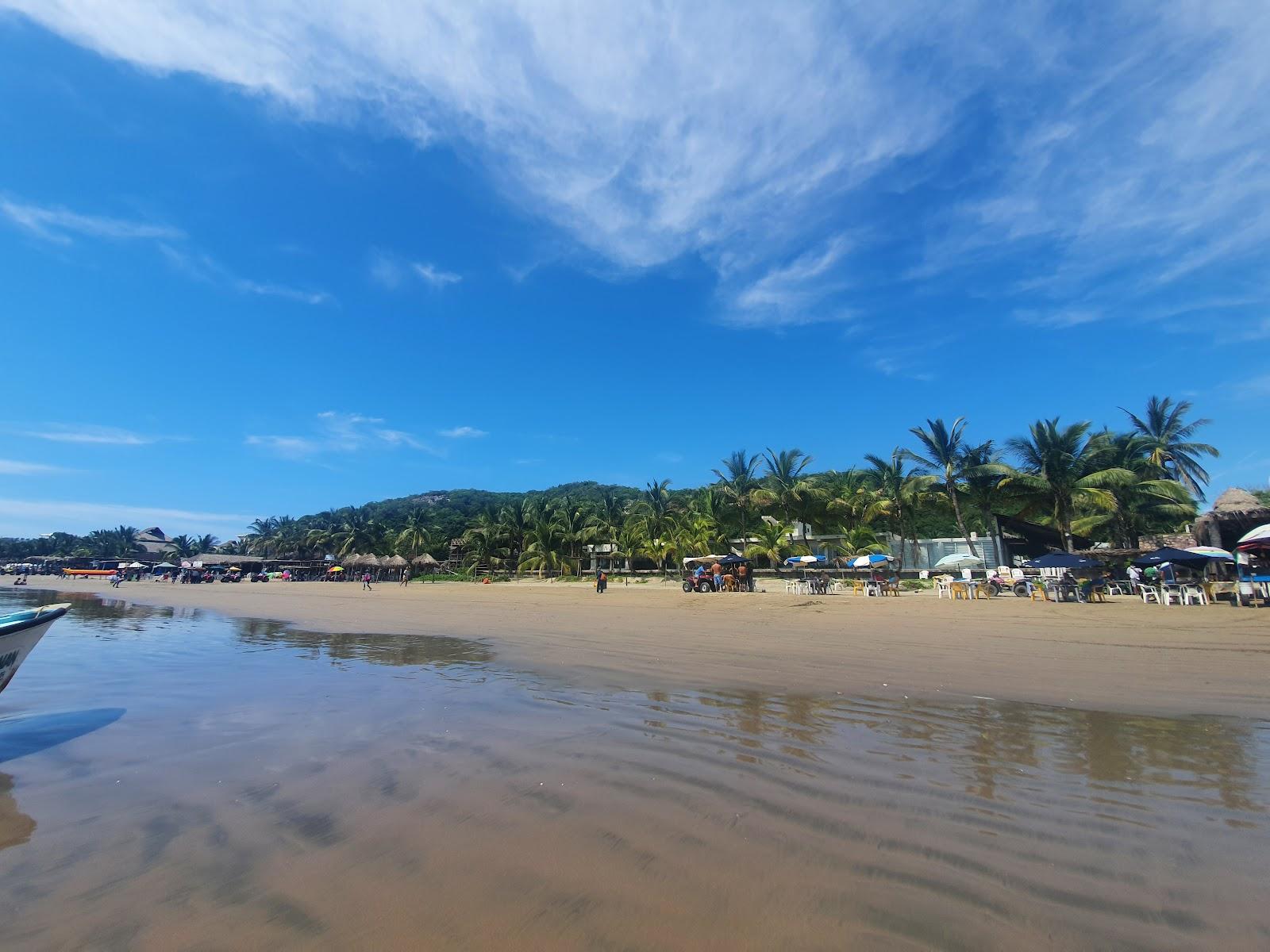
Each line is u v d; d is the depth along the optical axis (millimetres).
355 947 2867
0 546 121938
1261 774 4809
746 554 43250
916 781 4824
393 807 4570
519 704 7812
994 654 10320
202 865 3744
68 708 7965
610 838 3951
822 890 3252
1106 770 4984
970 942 2764
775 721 6703
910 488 36906
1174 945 2709
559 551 57656
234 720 7273
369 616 21969
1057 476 31828
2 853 3988
